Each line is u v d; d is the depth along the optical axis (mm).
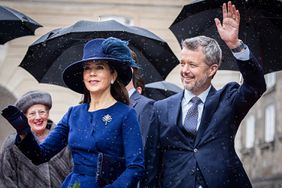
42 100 12719
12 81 41844
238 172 10508
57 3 42438
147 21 43000
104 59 9555
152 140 10703
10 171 12602
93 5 42750
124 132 9500
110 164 9406
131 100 11156
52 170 12789
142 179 10641
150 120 10797
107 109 9594
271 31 13352
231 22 10297
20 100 12711
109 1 42812
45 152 9586
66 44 14648
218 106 10609
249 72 10242
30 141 9344
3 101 42844
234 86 10750
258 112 49125
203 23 13633
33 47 14734
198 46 10578
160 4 42844
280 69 13391
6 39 15984
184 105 10758
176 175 10492
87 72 9648
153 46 14922
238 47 10219
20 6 42344
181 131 10617
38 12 42438
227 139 10523
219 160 10422
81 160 9492
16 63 41812
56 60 14695
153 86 17047
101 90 9625
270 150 47594
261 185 48375
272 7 13203
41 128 12750
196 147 10508
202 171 10375
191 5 13617
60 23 42500
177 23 13781
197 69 10555
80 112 9711
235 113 10562
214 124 10523
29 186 12625
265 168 48156
